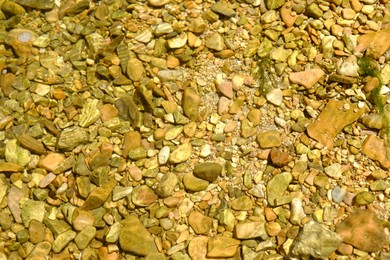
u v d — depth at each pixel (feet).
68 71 3.09
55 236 2.72
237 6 3.14
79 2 3.26
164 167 2.81
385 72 2.91
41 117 2.97
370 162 2.73
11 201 2.81
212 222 2.69
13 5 3.27
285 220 2.65
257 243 2.63
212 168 2.73
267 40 3.04
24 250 2.71
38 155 2.90
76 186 2.79
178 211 2.72
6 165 2.85
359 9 3.06
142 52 3.07
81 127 2.90
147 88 2.98
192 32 3.08
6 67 3.15
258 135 2.82
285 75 2.95
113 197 2.76
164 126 2.90
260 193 2.71
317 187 2.69
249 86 2.95
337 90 2.88
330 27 3.03
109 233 2.66
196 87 2.97
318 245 2.51
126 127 2.92
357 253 2.55
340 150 2.76
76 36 3.18
